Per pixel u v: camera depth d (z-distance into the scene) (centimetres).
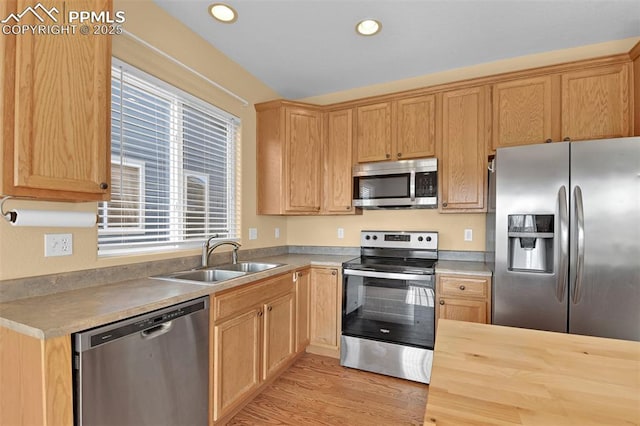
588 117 214
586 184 179
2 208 125
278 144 287
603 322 176
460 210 249
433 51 247
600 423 58
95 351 111
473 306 218
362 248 304
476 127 245
